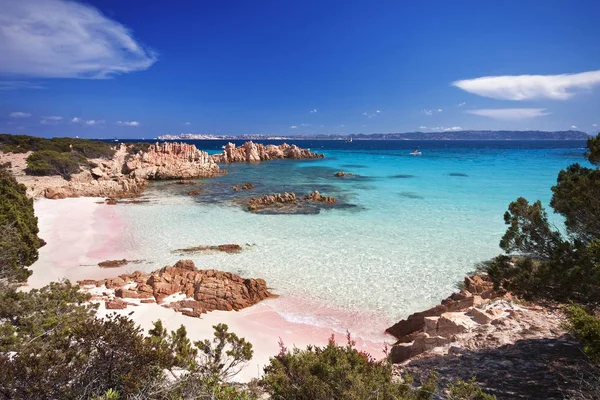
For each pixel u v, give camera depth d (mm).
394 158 117812
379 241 27469
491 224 32156
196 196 47594
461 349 9898
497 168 81250
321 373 7059
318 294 19031
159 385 7293
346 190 52031
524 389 7266
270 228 31297
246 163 100438
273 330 15656
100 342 7602
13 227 19859
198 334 14938
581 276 7973
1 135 80188
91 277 21047
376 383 6410
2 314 10633
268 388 8766
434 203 41750
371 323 16297
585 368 7465
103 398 6367
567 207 9383
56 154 63500
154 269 22391
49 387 6777
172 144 83000
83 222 33469
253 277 21141
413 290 19359
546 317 11203
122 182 50719
